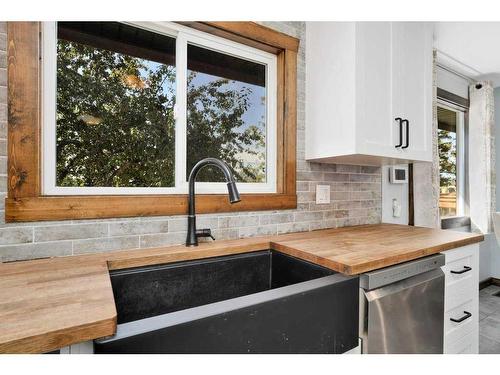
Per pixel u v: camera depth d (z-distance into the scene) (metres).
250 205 1.39
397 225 1.79
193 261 1.07
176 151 1.29
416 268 1.03
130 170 1.20
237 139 1.49
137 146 1.21
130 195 1.11
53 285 0.69
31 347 0.45
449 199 3.11
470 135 3.08
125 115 1.19
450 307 1.23
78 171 1.08
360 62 1.31
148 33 1.26
